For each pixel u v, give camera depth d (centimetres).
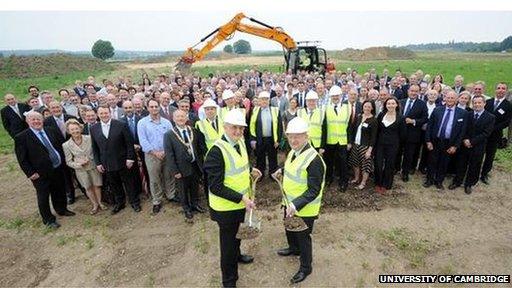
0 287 466
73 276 484
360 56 5931
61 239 568
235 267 437
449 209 625
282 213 625
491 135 696
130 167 616
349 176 776
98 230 592
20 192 761
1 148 1090
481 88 714
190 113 760
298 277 448
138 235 573
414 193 686
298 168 398
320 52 1631
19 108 833
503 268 472
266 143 738
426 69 3653
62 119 723
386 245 523
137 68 4669
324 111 685
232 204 402
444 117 672
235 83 1213
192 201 632
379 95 777
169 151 577
